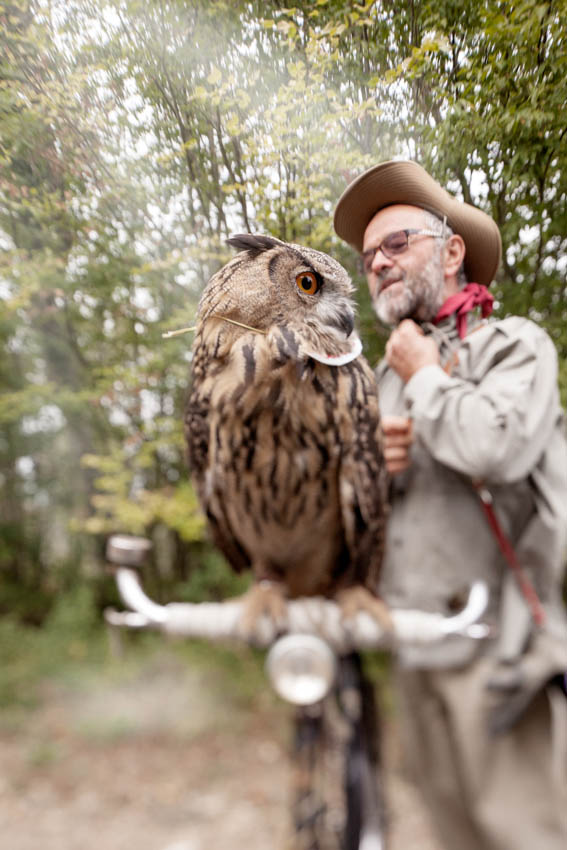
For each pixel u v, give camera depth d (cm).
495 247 137
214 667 527
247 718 486
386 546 151
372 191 133
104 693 523
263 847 331
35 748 457
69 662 570
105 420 268
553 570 137
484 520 144
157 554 562
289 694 103
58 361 204
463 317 146
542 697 142
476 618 110
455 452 130
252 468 136
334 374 131
